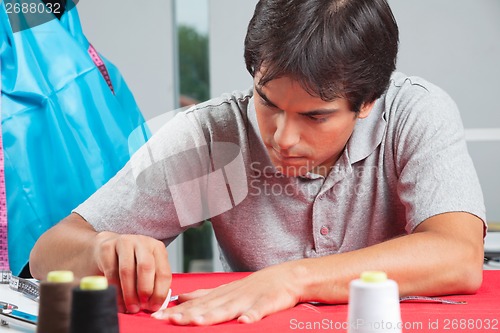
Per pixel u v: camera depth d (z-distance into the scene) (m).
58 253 1.26
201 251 3.08
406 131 1.41
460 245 1.18
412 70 2.71
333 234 1.49
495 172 2.73
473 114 2.73
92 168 1.76
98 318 0.68
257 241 1.51
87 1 2.71
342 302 1.10
